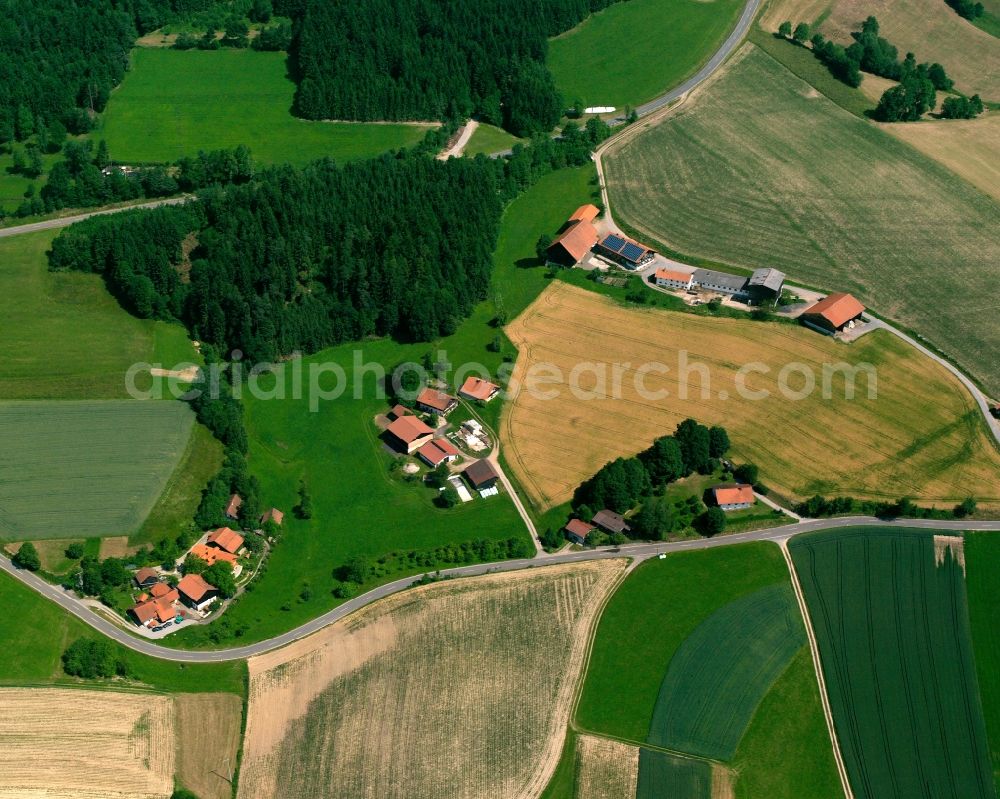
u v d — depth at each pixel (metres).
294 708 165.25
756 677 172.12
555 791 155.38
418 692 167.50
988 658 175.88
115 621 177.00
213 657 173.00
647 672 172.25
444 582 186.38
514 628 178.00
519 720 164.25
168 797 151.75
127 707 163.12
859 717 167.25
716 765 159.88
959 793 158.38
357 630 177.75
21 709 160.25
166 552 186.12
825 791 158.00
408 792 154.12
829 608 182.88
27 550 180.00
